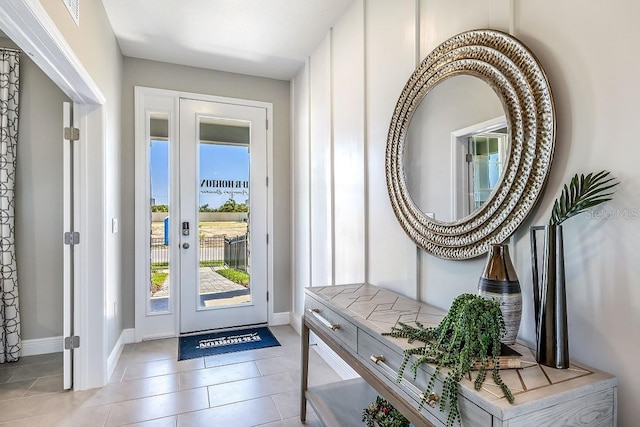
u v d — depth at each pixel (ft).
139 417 6.50
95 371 7.63
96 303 7.66
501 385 2.79
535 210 3.87
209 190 11.52
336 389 6.43
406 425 4.69
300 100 11.45
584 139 3.38
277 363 8.95
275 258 12.30
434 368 3.20
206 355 9.43
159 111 10.93
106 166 8.00
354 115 7.85
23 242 9.43
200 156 11.43
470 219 4.60
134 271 10.55
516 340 3.84
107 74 8.25
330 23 8.70
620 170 3.10
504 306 3.57
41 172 9.61
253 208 12.09
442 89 5.13
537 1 3.83
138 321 10.53
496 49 4.21
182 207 11.18
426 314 4.86
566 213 3.30
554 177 3.67
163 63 10.96
